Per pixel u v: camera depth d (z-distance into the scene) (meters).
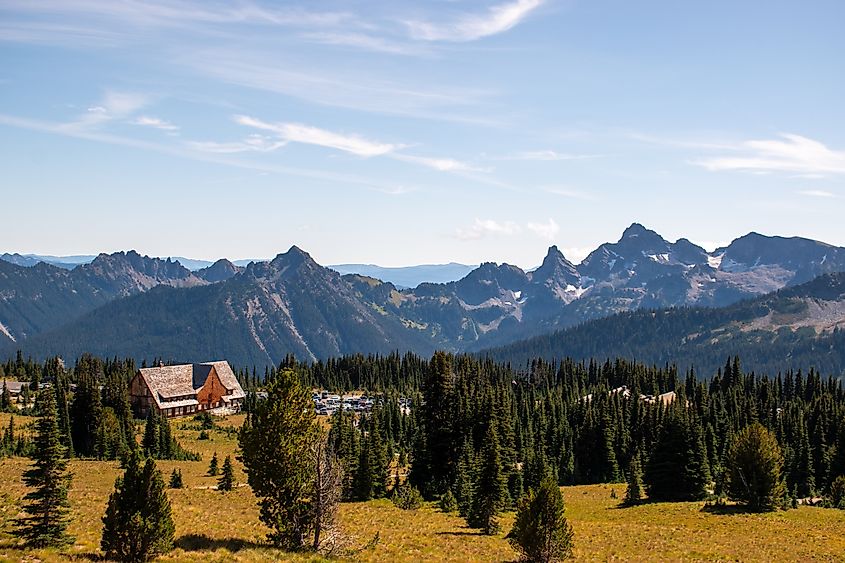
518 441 125.12
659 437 103.75
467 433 93.69
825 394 177.50
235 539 45.38
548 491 49.88
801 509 89.75
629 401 169.88
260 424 42.22
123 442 108.19
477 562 50.69
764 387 198.62
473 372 146.88
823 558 61.09
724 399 182.12
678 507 90.88
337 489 44.00
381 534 58.69
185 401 184.38
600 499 102.00
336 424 98.06
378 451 87.62
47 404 40.94
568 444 134.25
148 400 179.38
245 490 79.75
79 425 117.44
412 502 79.38
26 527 39.84
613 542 65.69
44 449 40.03
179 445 119.94
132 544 35.34
